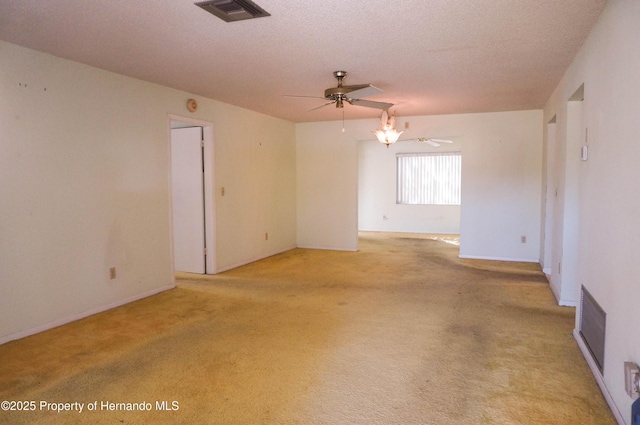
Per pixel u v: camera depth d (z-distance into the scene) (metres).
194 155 5.46
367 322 3.63
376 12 2.61
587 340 2.84
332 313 3.88
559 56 3.51
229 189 5.79
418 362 2.84
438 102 5.55
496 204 6.44
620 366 2.12
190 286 4.91
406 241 8.48
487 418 2.17
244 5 2.49
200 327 3.54
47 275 3.49
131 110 4.24
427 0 2.44
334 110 6.15
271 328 3.50
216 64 3.75
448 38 3.07
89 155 3.83
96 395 2.42
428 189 9.82
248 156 6.18
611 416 2.18
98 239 3.93
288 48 3.29
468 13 2.62
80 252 3.77
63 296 3.62
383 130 6.00
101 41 3.13
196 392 2.45
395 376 2.63
